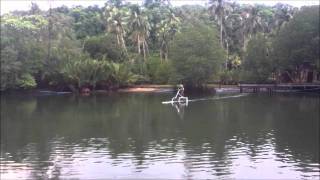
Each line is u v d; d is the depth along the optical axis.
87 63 98.62
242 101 71.69
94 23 143.38
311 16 94.25
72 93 97.50
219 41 106.88
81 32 139.50
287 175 27.30
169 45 110.88
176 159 31.16
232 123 47.28
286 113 55.56
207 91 96.56
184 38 98.25
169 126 45.53
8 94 97.88
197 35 97.56
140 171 28.23
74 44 106.56
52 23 114.12
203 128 44.06
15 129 44.78
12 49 94.88
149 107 63.88
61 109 63.19
